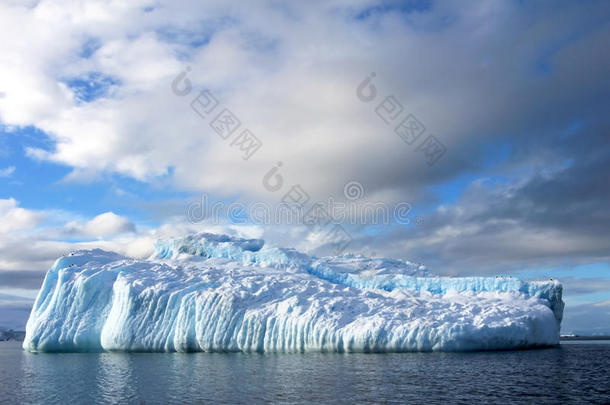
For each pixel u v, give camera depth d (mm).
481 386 30562
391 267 73875
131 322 55594
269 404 26625
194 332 53312
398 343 46000
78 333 58000
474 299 58438
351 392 29141
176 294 55750
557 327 59656
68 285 61438
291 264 67375
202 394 29844
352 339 46594
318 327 48031
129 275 60000
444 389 29672
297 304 51719
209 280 58281
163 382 34594
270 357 47438
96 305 59969
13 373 42250
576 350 61688
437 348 46250
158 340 54250
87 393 31547
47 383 36000
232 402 27359
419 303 53531
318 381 32938
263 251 72188
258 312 51406
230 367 41000
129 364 45656
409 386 30656
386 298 54938
